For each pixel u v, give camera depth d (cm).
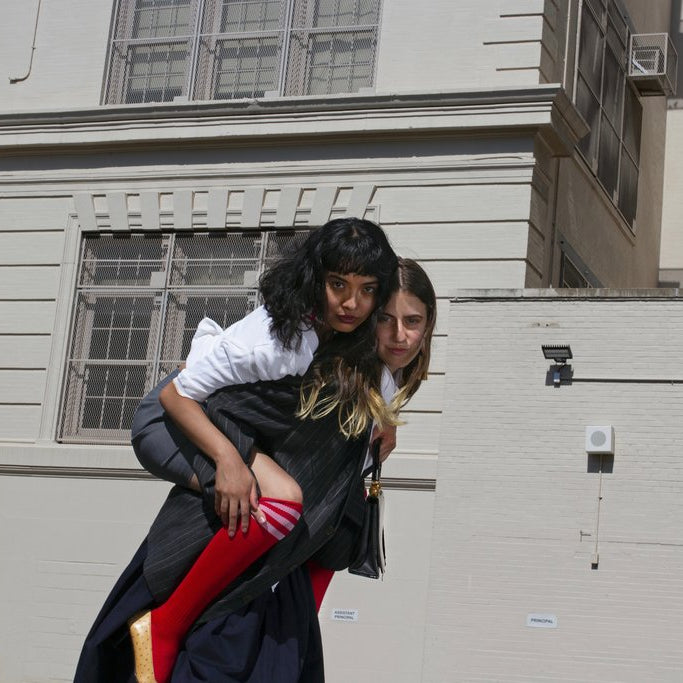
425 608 1548
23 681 1675
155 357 1750
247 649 328
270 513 321
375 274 324
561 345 1442
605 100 2172
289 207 1736
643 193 2552
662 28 2755
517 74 1723
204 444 323
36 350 1795
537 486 1461
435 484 1574
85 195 1828
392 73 1772
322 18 1845
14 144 1852
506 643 1437
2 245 1848
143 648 329
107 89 1897
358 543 367
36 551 1714
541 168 1716
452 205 1689
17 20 1947
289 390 327
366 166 1725
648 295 1459
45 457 1733
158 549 333
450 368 1513
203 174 1783
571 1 1894
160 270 1784
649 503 1420
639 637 1396
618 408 1449
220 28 1888
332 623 1571
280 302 322
